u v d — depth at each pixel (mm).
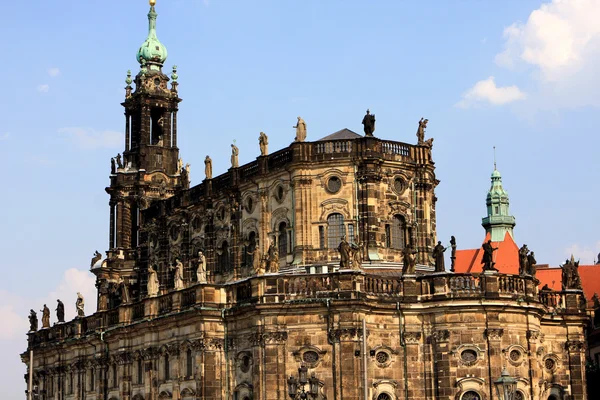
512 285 107438
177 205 134875
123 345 125688
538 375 110000
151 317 120188
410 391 105562
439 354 105375
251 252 122188
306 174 115500
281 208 117875
